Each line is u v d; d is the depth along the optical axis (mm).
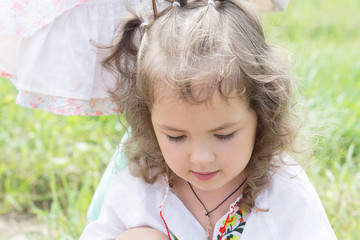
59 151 3295
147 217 1875
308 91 3652
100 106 1959
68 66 1853
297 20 6281
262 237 1752
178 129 1558
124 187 1944
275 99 1694
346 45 5508
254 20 1716
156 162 1889
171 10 1686
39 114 3551
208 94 1485
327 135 2566
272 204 1775
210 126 1530
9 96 3693
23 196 3131
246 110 1608
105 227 1933
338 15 6715
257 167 1773
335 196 2854
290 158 1878
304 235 1725
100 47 1804
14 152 3379
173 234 1864
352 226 2574
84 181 2994
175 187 1884
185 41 1558
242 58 1587
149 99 1606
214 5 1673
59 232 2627
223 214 1828
